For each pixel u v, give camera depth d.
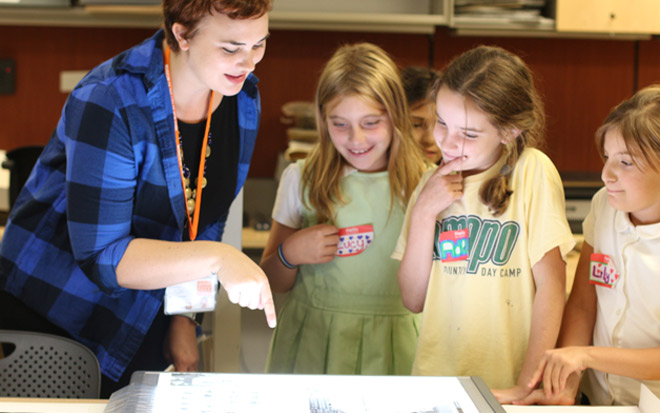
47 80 3.38
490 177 1.33
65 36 3.34
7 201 2.80
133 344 1.39
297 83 3.41
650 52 3.47
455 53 3.39
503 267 1.31
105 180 1.19
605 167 1.19
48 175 1.35
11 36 3.34
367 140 1.50
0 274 1.39
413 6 3.33
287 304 1.66
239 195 1.74
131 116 1.20
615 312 1.24
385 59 1.54
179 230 1.35
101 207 1.19
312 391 1.04
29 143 3.43
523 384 1.24
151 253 1.14
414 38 3.37
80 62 3.37
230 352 1.86
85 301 1.36
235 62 1.13
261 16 1.10
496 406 1.01
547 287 1.27
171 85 1.26
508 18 2.96
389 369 1.57
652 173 1.14
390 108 1.50
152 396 1.00
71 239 1.22
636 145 1.13
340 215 1.57
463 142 1.26
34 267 1.36
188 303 1.24
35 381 1.24
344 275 1.57
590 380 1.33
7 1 2.91
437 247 1.38
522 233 1.30
